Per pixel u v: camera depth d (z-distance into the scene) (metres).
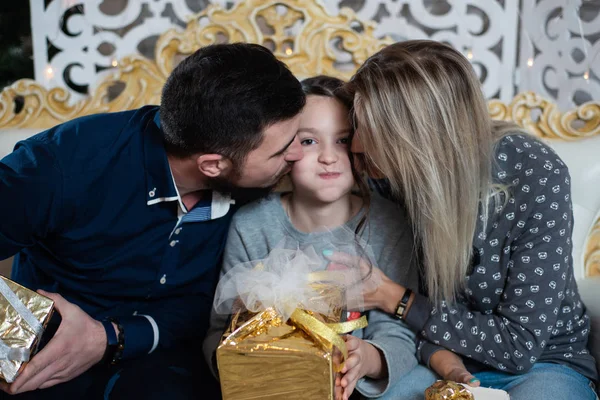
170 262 1.23
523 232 1.10
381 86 1.07
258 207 1.27
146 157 1.15
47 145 1.12
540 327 1.08
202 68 1.05
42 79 1.66
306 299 0.94
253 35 1.58
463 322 1.12
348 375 0.99
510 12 1.67
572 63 1.70
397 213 1.26
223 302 1.03
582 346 1.18
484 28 1.75
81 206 1.13
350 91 1.12
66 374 1.08
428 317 1.14
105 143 1.16
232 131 1.04
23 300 1.01
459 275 1.13
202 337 1.29
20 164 1.08
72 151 1.13
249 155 1.08
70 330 1.06
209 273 1.31
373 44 1.58
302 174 1.18
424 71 1.06
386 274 1.23
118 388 1.09
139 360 1.18
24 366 1.00
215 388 1.15
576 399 1.06
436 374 1.15
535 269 1.08
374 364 1.10
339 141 1.18
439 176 1.08
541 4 1.70
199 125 1.05
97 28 1.67
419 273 1.24
